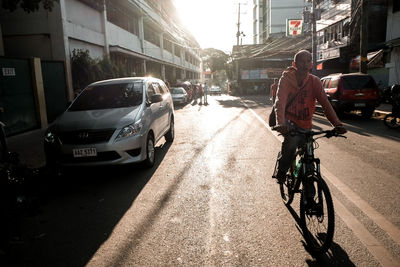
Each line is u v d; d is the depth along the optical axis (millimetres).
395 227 3066
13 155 3779
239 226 3195
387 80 17719
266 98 28031
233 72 42031
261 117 12469
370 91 10672
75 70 13102
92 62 13602
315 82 2906
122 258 2688
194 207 3729
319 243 2777
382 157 5766
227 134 8688
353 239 2855
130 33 23062
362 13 13141
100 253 2787
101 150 4680
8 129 8977
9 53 13273
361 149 6457
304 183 2822
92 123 4875
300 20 38312
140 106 5547
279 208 3613
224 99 27453
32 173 3902
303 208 2805
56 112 12094
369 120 10844
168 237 3021
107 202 4016
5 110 8844
